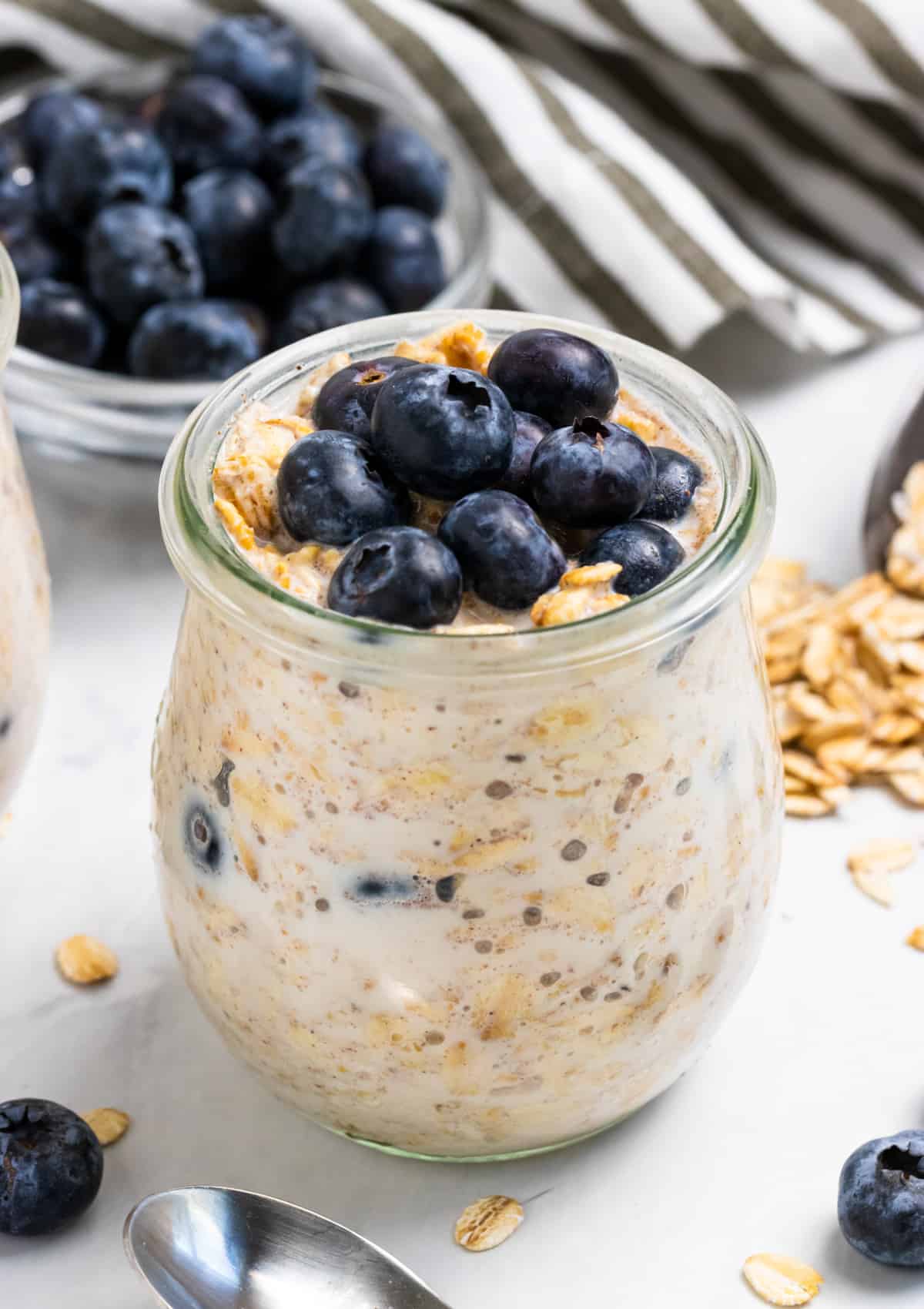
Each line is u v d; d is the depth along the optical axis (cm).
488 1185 39
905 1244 38
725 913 37
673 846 36
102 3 57
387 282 52
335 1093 38
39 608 42
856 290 56
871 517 49
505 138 55
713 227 54
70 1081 41
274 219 52
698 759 36
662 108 60
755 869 37
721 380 54
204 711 36
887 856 44
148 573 50
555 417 36
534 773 35
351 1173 39
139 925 43
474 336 37
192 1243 37
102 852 44
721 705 36
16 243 52
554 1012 36
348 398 36
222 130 53
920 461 48
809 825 45
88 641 49
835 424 53
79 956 42
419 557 34
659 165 55
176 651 38
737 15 54
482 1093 37
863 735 46
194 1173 39
